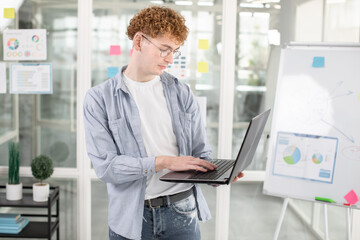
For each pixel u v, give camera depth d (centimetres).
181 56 280
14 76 278
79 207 285
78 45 276
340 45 220
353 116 212
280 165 219
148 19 152
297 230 289
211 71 283
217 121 286
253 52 282
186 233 166
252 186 288
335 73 218
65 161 286
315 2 278
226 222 288
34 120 283
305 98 220
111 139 160
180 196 164
